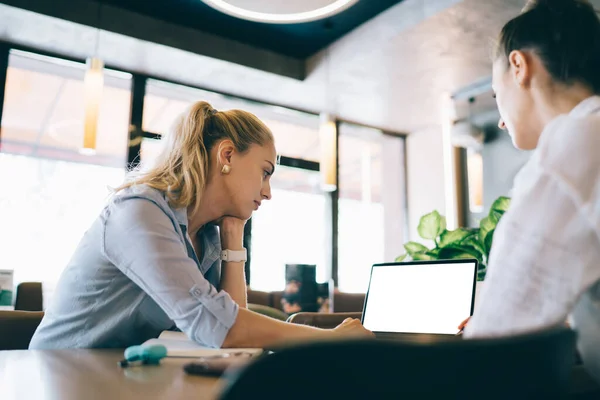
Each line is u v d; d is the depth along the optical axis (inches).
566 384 17.8
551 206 26.0
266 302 147.7
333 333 43.2
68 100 207.9
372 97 221.8
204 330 40.1
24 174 183.0
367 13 178.1
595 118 27.2
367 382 13.8
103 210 48.6
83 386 26.0
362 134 265.7
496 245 27.8
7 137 209.3
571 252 25.2
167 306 41.4
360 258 250.2
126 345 49.3
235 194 55.4
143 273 42.6
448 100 221.0
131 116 193.9
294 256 228.7
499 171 225.8
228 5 145.7
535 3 33.6
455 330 58.9
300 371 13.7
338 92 217.0
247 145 55.5
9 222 178.4
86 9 164.6
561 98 32.3
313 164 239.9
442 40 172.9
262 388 13.7
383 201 271.6
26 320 56.7
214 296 41.1
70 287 49.3
